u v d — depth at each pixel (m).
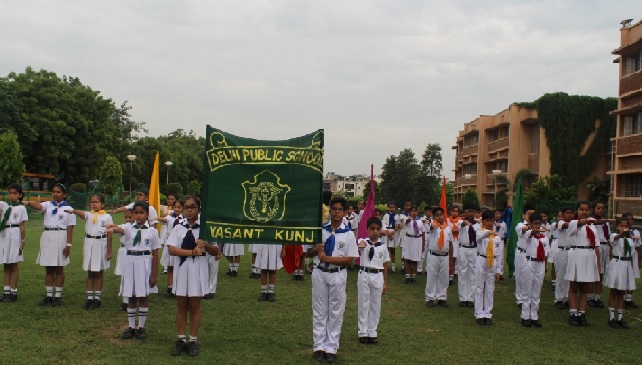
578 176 37.06
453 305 10.27
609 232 10.73
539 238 8.62
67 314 8.15
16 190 8.85
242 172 6.41
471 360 6.61
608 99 37.03
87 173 42.81
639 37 24.73
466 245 10.16
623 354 7.09
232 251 12.59
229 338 7.18
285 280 12.52
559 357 6.86
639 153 25.23
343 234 6.67
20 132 36.62
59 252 8.65
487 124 49.16
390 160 59.97
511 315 9.48
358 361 6.41
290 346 6.93
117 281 11.37
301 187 6.39
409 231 12.88
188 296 6.36
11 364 5.79
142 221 7.16
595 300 10.61
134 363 5.99
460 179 56.28
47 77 41.44
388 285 12.51
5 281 8.90
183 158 61.09
